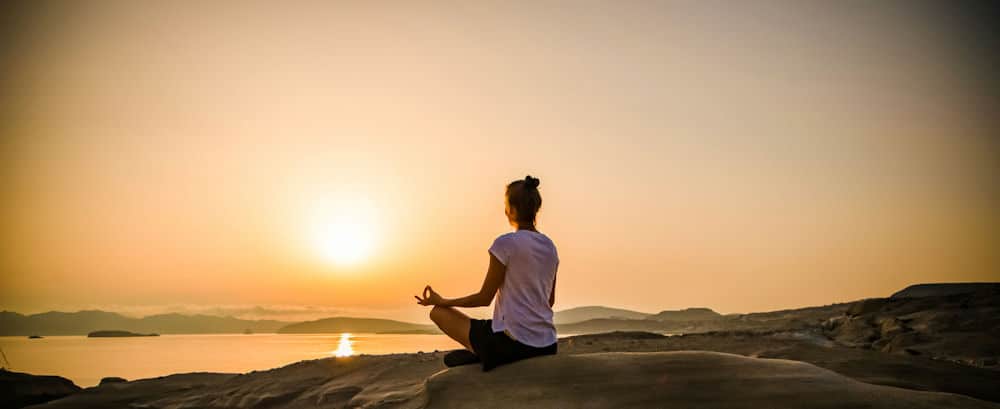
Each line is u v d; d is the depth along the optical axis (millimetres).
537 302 4027
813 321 14445
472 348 4105
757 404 3334
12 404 8594
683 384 3602
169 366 21328
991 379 5766
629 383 3650
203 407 7391
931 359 6848
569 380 3727
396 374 7168
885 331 9820
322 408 6297
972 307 10180
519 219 4180
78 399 8281
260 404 7008
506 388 3750
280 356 27516
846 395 3379
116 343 51312
